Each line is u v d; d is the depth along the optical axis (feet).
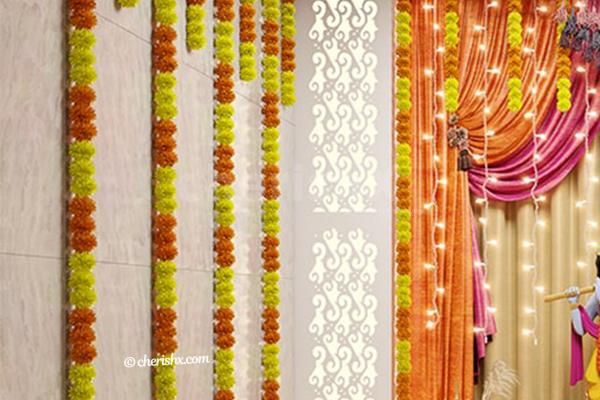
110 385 12.25
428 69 19.52
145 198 13.23
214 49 15.57
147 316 13.25
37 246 10.75
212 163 15.40
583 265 19.48
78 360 11.08
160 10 13.47
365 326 19.15
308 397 19.17
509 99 19.33
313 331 19.26
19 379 10.37
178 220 14.19
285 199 18.86
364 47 19.53
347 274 19.26
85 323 11.14
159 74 13.41
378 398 19.02
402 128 19.27
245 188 16.76
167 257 13.30
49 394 10.90
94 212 11.93
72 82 11.43
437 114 19.49
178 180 14.19
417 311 19.22
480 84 19.52
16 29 10.48
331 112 19.49
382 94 19.43
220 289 15.37
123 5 12.50
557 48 19.36
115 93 12.46
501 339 19.60
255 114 17.26
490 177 19.53
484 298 19.45
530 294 19.65
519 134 19.49
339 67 19.53
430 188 19.38
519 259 19.70
